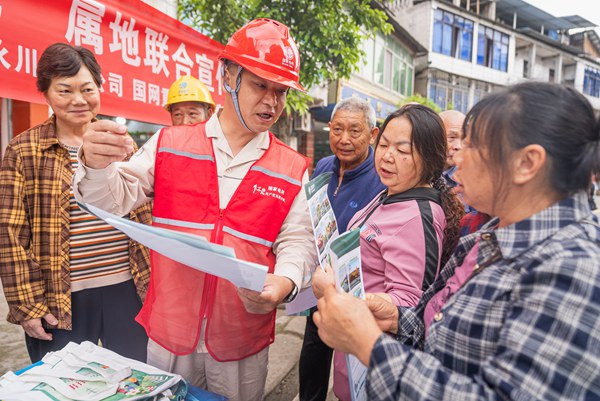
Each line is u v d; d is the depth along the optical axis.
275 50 1.10
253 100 1.12
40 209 1.50
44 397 0.92
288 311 1.30
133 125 5.25
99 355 1.11
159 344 1.19
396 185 1.29
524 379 0.54
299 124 7.48
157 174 1.17
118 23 2.58
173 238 0.76
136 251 1.69
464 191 0.73
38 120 4.09
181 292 1.16
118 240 1.65
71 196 1.53
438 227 1.20
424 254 1.15
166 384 0.99
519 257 0.64
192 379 1.26
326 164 2.47
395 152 1.26
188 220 1.14
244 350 1.22
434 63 14.90
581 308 0.54
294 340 2.92
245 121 1.14
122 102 2.68
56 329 1.53
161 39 2.94
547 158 0.64
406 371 0.63
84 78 1.49
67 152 1.54
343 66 4.45
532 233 0.65
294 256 1.16
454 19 15.55
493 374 0.57
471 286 0.68
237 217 1.15
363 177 2.08
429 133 1.24
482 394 0.57
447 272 0.94
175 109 2.65
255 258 1.17
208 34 4.14
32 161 1.48
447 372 0.62
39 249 1.50
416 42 12.96
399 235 1.18
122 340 1.70
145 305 1.24
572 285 0.55
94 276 1.59
